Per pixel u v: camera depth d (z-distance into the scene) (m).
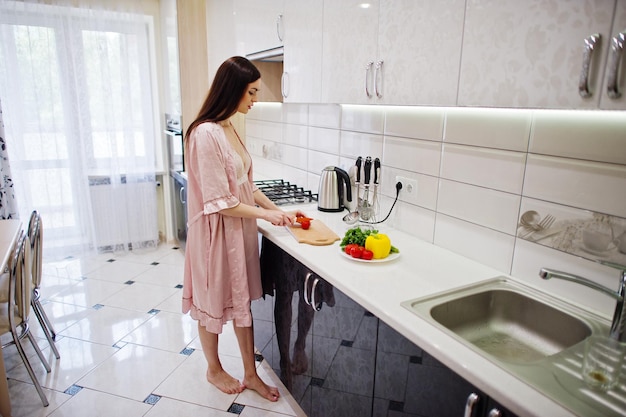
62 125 3.76
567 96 0.99
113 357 2.46
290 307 1.92
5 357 2.44
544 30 1.02
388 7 1.51
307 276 1.69
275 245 2.02
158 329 2.78
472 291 1.39
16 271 2.04
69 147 3.80
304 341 1.81
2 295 2.31
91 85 3.78
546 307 1.32
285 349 2.03
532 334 1.37
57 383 2.22
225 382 2.20
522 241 1.45
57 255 3.97
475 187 1.60
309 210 2.39
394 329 1.22
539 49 1.04
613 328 1.08
